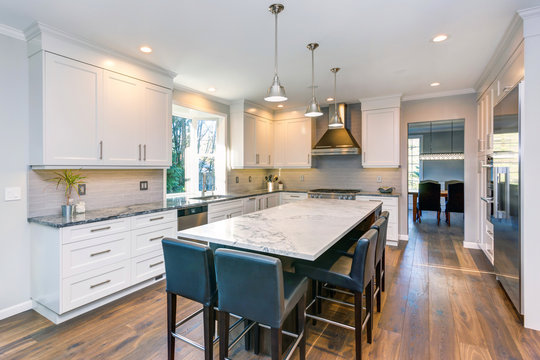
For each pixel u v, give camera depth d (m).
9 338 2.07
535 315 2.16
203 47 2.71
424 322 2.28
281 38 2.54
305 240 1.67
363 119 4.84
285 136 5.59
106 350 1.94
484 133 3.74
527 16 2.11
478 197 4.23
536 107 2.12
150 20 2.23
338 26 2.33
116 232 2.61
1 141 2.32
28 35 2.38
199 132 4.68
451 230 5.68
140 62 3.01
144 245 2.86
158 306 2.55
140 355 1.88
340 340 2.06
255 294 1.38
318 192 5.04
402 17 2.20
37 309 2.47
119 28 2.34
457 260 3.80
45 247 2.34
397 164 4.58
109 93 2.76
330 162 5.52
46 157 2.33
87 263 2.39
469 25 2.32
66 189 2.68
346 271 1.84
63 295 2.24
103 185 3.03
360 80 3.77
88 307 2.47
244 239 1.69
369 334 2.00
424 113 4.62
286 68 3.28
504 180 2.56
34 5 2.01
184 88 3.99
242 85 3.91
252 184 5.56
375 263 2.06
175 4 2.01
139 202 3.40
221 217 3.94
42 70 2.30
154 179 3.59
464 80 3.78
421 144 8.66
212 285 1.60
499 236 2.77
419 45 2.69
